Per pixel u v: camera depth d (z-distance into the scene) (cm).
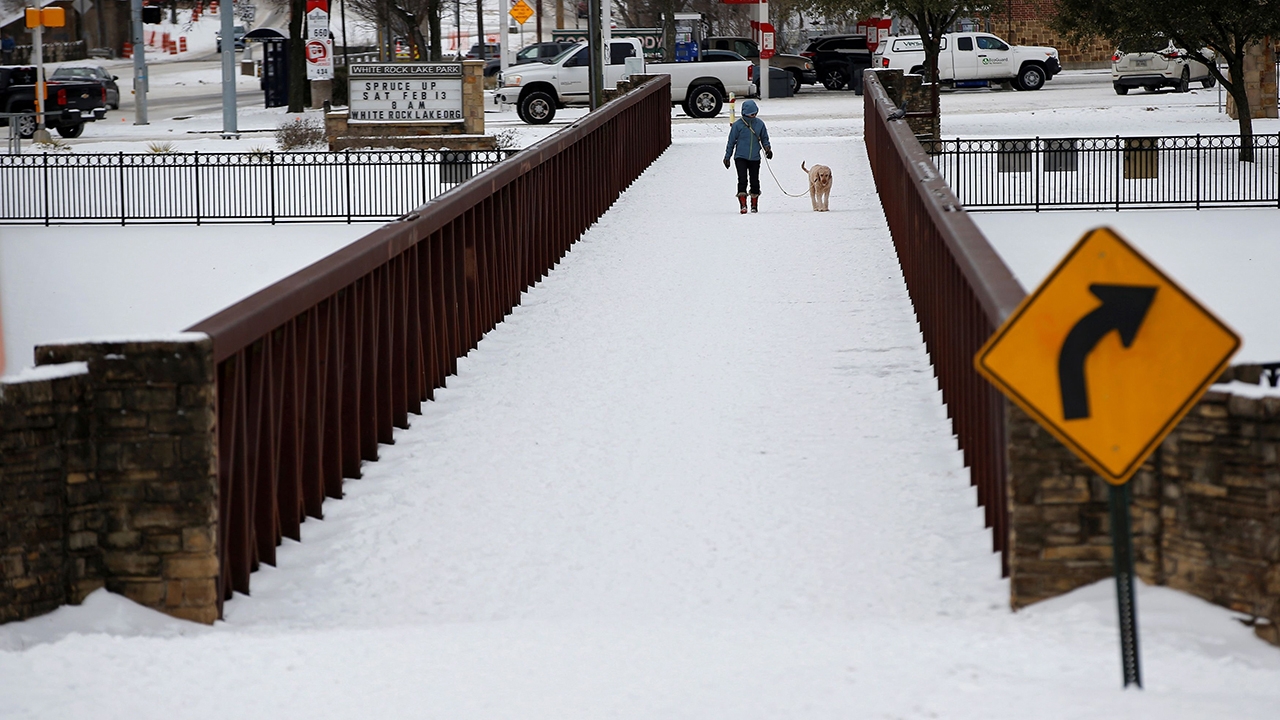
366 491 2062
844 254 3778
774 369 2653
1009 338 1170
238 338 1625
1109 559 1502
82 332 3906
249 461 1736
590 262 3838
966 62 11256
